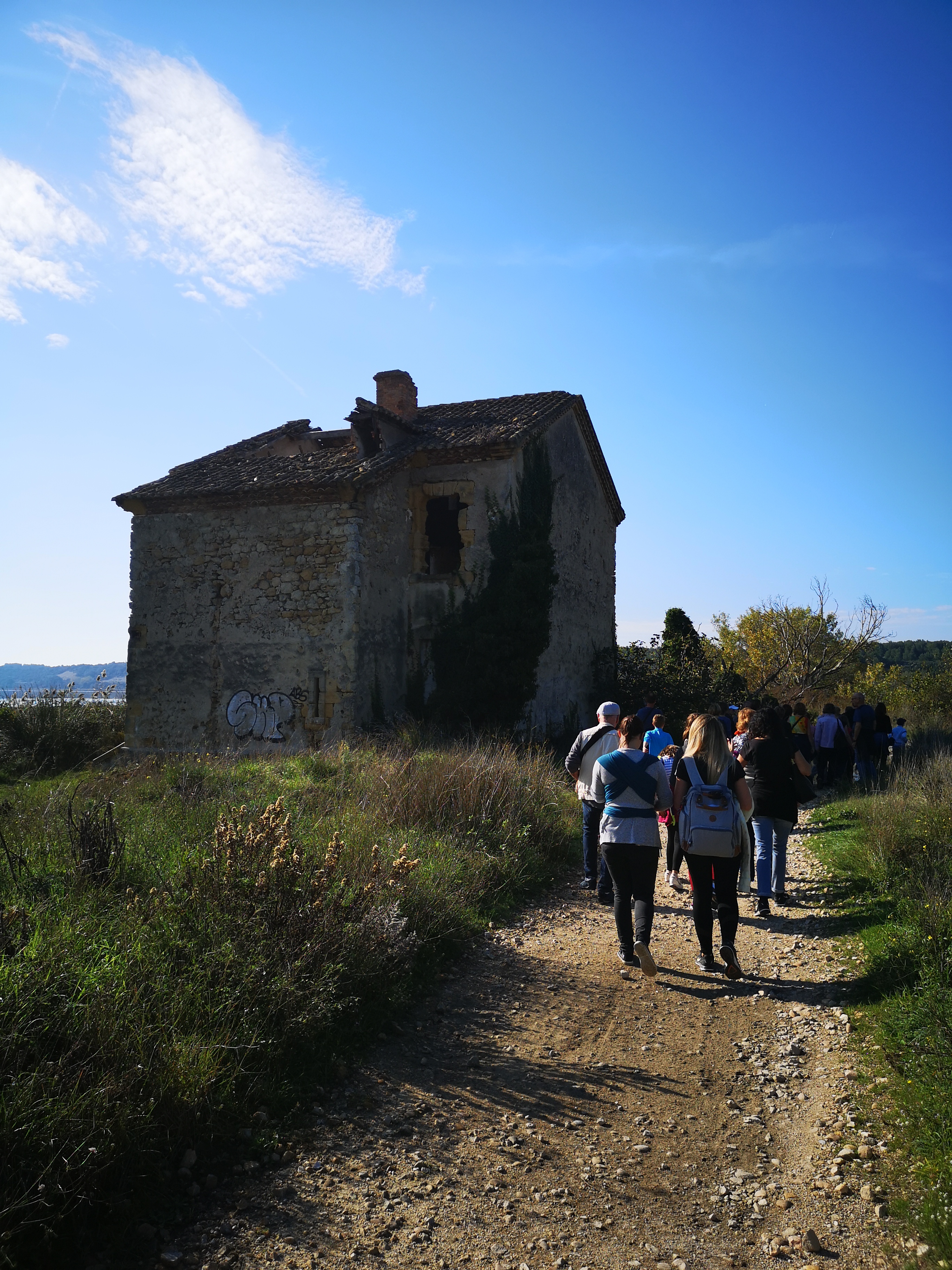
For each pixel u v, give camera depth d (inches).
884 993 189.5
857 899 270.2
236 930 174.9
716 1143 142.1
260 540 629.6
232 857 193.8
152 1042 138.9
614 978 219.8
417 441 679.7
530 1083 163.2
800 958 227.9
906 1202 119.4
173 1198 122.3
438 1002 200.8
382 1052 172.4
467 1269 111.7
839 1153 134.3
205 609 643.5
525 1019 193.5
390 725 606.2
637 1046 179.8
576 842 363.3
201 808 287.7
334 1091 154.9
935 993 173.6
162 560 663.8
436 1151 138.7
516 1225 120.6
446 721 628.4
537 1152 139.3
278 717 608.7
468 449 649.6
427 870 258.7
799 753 281.6
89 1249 111.7
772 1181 130.3
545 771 415.5
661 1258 114.1
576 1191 129.0
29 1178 110.9
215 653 636.7
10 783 524.4
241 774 385.4
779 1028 185.6
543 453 697.0
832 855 332.2
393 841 278.7
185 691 644.1
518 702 622.8
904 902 240.4
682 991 210.4
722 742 226.8
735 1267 111.8
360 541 604.4
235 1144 134.9
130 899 184.1
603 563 856.9
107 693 677.9
